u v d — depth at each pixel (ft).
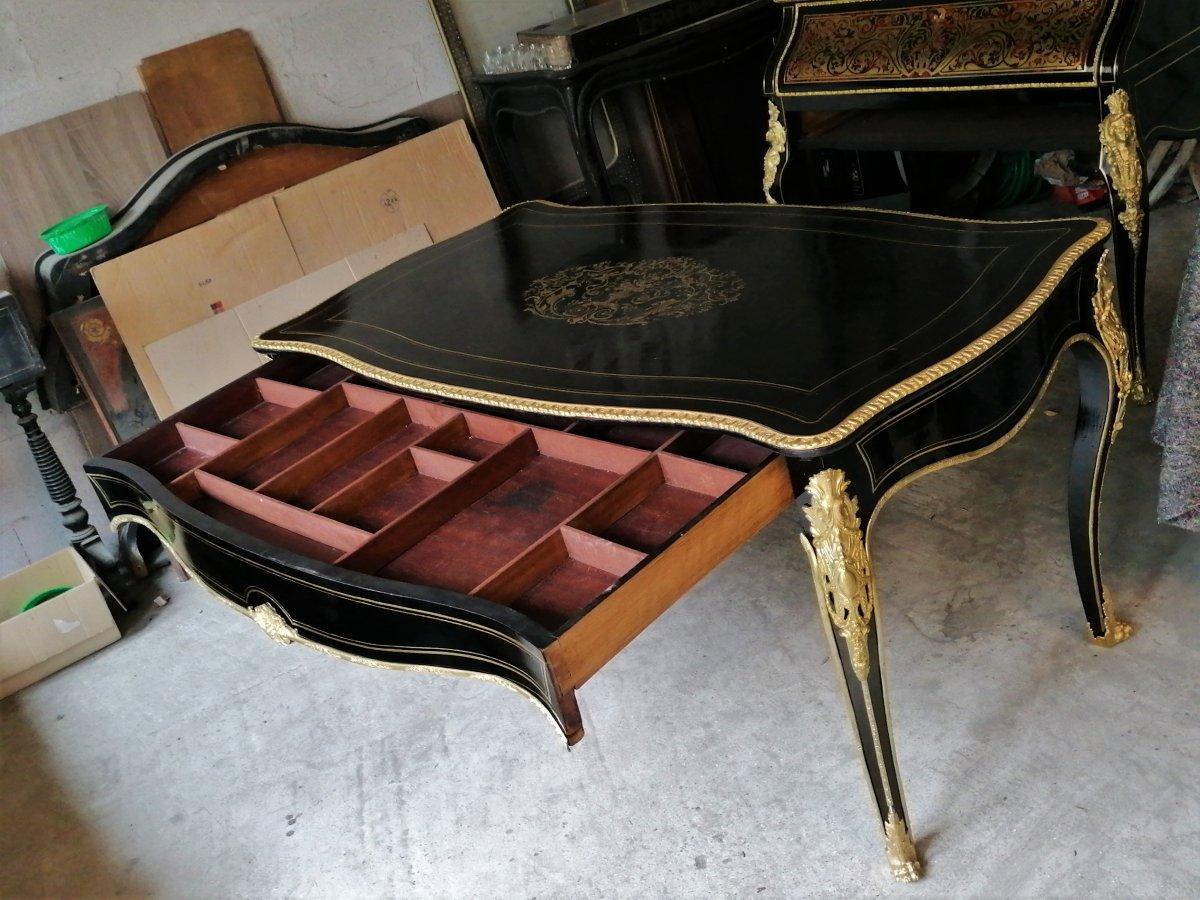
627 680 6.76
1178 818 4.92
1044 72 7.37
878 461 4.52
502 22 12.08
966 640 6.28
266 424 6.78
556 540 4.68
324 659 7.80
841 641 4.56
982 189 11.75
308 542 5.47
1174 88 7.44
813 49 8.94
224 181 9.99
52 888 6.28
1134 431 7.65
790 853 5.30
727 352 5.25
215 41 10.00
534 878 5.56
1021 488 7.41
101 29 9.39
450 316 6.69
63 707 7.91
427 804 6.23
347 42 10.89
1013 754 5.48
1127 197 7.29
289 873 6.00
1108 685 5.72
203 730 7.34
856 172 12.44
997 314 4.88
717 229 6.97
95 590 8.30
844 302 5.45
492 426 5.87
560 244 7.50
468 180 11.23
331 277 10.28
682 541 4.25
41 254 9.32
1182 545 6.53
